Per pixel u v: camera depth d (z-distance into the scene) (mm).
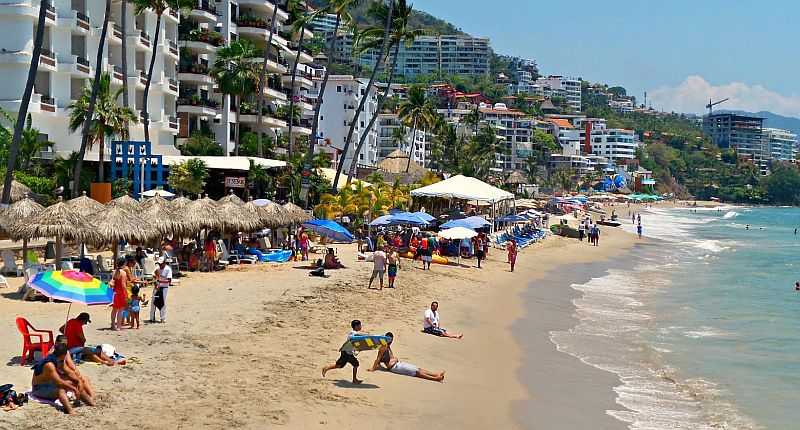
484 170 156250
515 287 41250
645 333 30031
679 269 58094
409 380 19297
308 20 69875
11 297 25203
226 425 13688
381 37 66875
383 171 88688
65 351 14078
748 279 51219
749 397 20922
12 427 12555
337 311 27109
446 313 30453
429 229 59250
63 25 53969
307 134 95500
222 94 77062
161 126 65000
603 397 20266
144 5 54938
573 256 63906
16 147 38719
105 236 27984
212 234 37812
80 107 49469
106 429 12898
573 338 28344
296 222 40406
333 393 16875
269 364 18609
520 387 20516
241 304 26156
